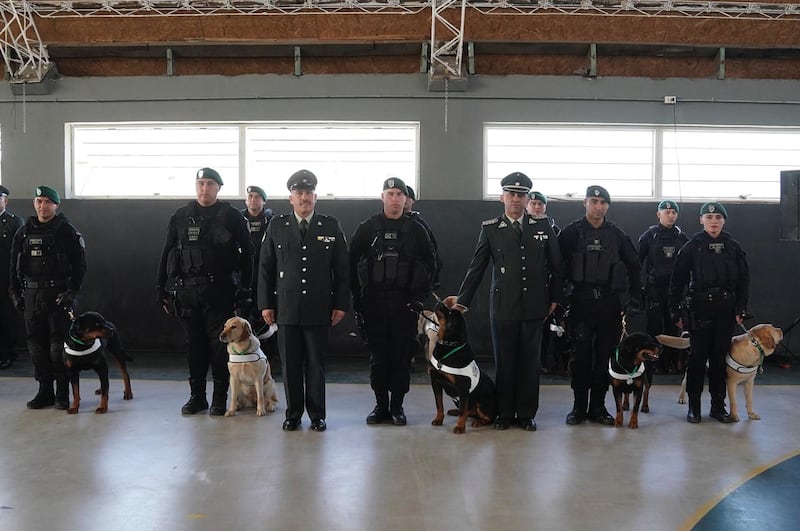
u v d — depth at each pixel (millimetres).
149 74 7570
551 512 3023
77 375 4773
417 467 3629
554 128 7594
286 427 4336
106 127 7727
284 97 7496
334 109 7469
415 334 4605
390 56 7430
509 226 4516
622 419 4539
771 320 7508
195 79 7523
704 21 7055
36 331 4941
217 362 4805
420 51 7371
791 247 7500
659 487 3359
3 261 6641
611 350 4586
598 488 3338
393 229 4539
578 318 4605
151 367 6656
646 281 6742
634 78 7445
